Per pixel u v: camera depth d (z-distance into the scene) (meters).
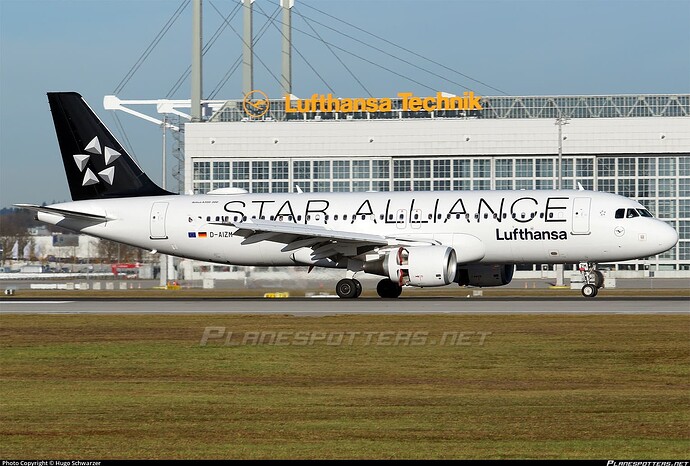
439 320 160.25
